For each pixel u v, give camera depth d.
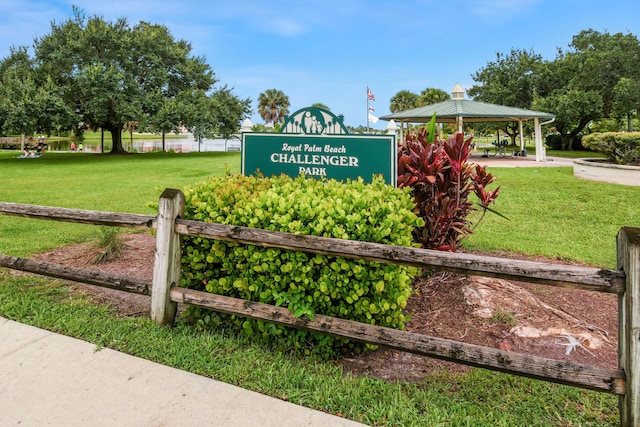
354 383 2.03
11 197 8.05
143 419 1.75
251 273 2.37
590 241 4.94
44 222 5.80
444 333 2.65
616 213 6.30
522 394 2.00
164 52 25.48
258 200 2.45
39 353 2.28
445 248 3.41
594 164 10.10
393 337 1.99
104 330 2.53
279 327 2.32
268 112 46.91
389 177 3.28
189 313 2.57
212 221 2.52
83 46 22.33
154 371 2.11
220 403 1.86
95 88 21.34
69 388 1.97
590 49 27.00
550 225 5.77
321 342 2.27
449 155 3.49
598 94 24.08
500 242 4.87
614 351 2.47
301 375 2.07
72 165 16.42
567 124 25.67
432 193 3.43
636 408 1.60
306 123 3.57
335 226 2.22
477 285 3.27
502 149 23.28
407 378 2.17
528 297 3.14
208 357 2.22
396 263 1.99
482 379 2.13
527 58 28.19
